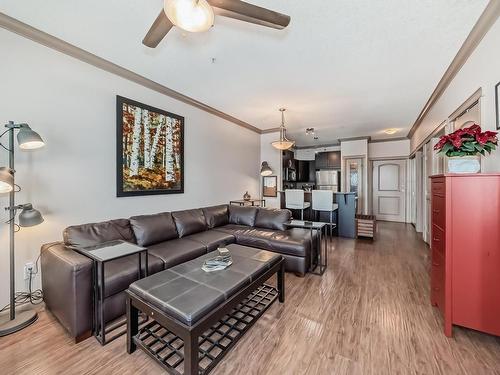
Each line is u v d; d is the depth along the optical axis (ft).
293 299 7.54
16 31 6.53
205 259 7.19
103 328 5.48
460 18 6.04
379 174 22.88
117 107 9.07
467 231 5.62
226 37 6.95
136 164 9.82
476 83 6.93
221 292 5.19
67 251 6.36
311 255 10.08
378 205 23.00
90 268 5.69
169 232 9.82
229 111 14.23
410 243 14.37
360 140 21.33
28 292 6.91
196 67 8.82
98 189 8.58
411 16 5.99
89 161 8.31
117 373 4.66
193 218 11.20
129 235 8.60
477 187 5.51
